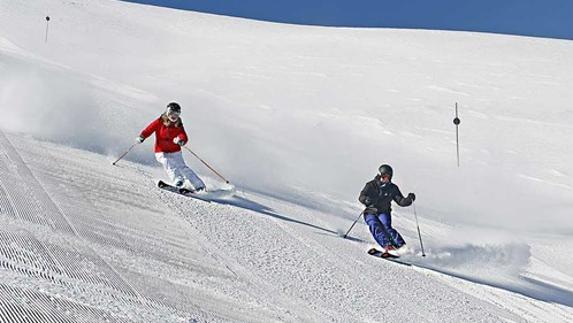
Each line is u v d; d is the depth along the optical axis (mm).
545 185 22625
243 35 62281
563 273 12297
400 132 28406
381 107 33062
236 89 35344
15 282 3869
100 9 67438
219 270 6371
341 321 5727
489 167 24219
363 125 29188
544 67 45812
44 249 4980
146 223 7504
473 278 10172
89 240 5832
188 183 10969
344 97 35188
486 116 32125
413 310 7004
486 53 51406
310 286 6871
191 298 4891
